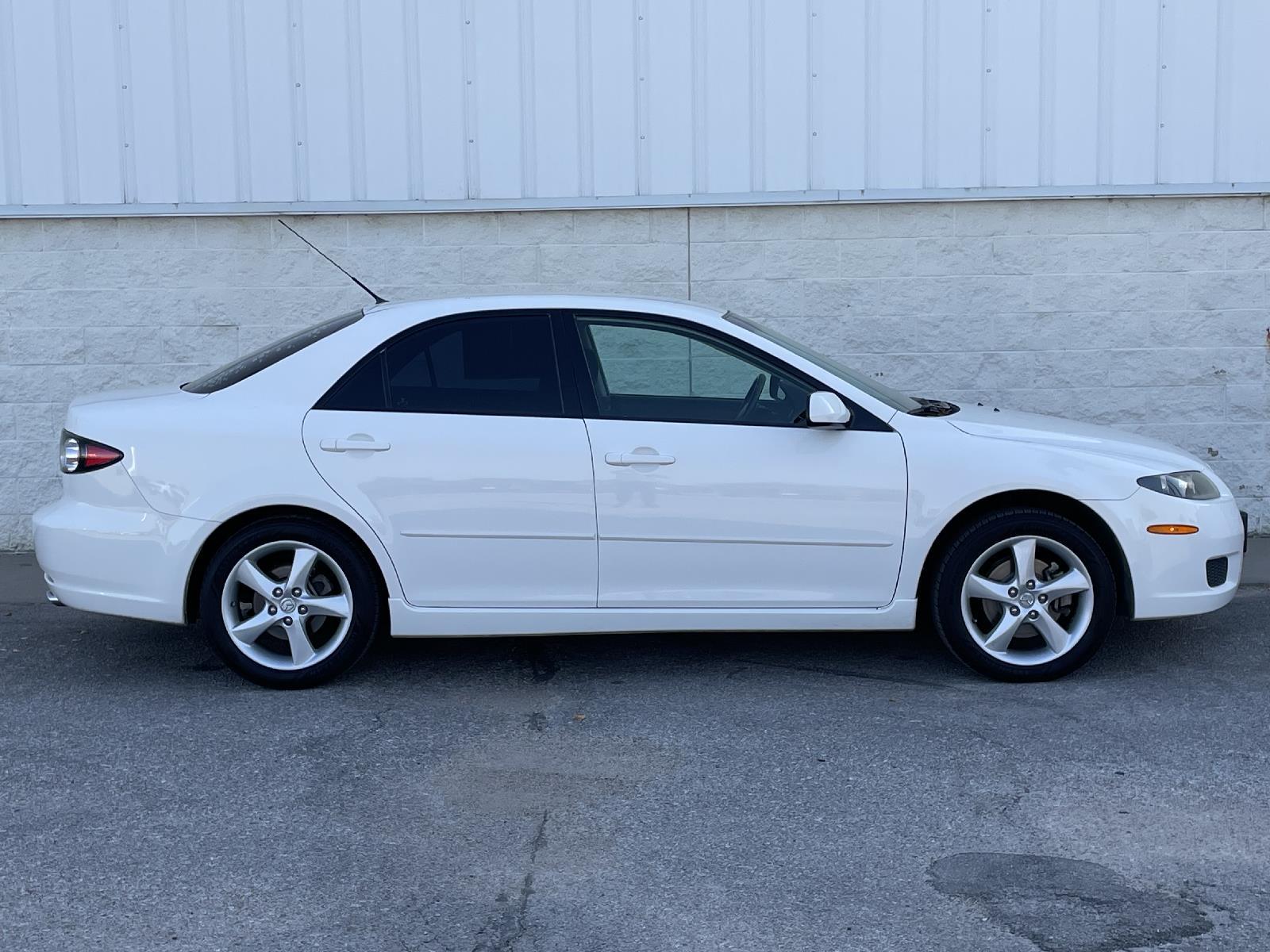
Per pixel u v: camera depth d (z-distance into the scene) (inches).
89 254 338.0
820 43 329.4
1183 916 147.9
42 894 155.0
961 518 226.5
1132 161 330.0
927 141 331.6
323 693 228.5
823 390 226.2
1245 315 335.0
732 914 148.8
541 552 221.9
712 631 251.1
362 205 335.0
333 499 220.1
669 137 333.1
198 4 330.3
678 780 188.1
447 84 332.5
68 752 201.3
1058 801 179.2
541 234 338.3
